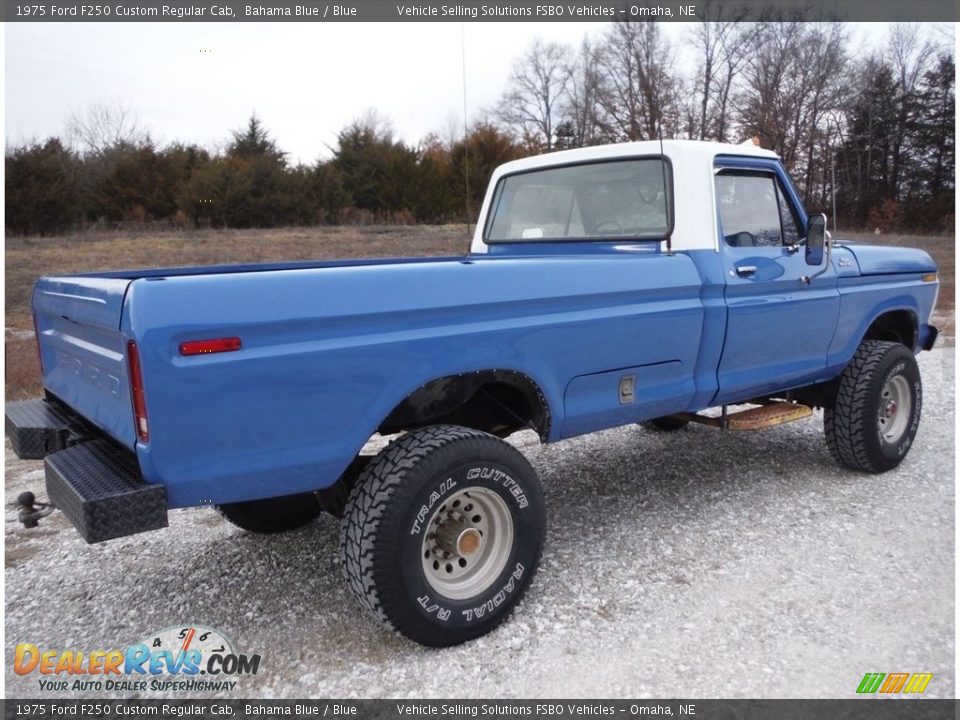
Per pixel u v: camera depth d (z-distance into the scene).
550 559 3.90
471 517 3.15
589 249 4.48
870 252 5.17
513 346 3.18
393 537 2.81
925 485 4.89
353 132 31.47
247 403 2.58
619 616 3.31
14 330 11.59
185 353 2.45
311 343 2.69
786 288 4.43
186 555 4.06
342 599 3.53
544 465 5.48
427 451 2.92
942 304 14.10
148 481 2.50
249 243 21.86
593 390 3.55
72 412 3.48
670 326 3.78
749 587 3.54
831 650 3.02
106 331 2.71
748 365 4.29
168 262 17.97
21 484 5.31
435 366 2.96
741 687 2.80
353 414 2.80
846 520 4.32
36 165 23.39
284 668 3.00
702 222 4.03
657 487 4.95
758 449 5.74
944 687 2.79
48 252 18.98
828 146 10.54
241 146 30.58
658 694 2.77
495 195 5.16
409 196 31.05
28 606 3.55
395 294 2.87
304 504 4.25
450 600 3.02
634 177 4.25
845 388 4.89
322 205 29.41
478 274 3.11
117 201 26.77
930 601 3.40
